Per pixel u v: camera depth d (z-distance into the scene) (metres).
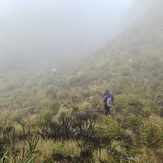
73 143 6.77
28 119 10.40
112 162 6.03
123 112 10.43
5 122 9.67
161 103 11.21
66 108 11.95
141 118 9.09
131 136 7.82
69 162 6.07
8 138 7.44
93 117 9.62
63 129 7.74
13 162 5.09
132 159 6.25
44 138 7.17
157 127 7.79
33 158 5.15
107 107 9.98
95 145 6.80
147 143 7.26
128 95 11.73
